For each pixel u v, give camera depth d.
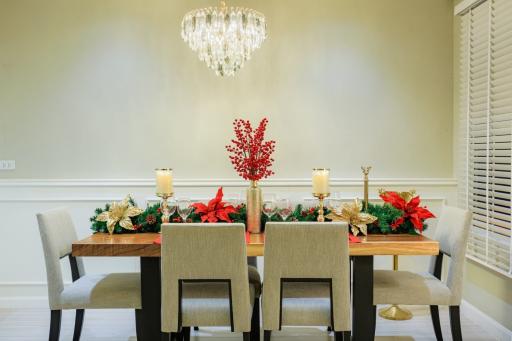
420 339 2.82
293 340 2.83
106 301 2.37
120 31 3.68
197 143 3.70
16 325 3.12
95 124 3.69
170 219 2.61
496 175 2.98
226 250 2.07
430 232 3.71
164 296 2.11
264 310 2.13
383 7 3.70
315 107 3.70
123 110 3.69
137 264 3.69
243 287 2.11
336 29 3.70
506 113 2.88
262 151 2.51
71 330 3.03
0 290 3.63
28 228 3.65
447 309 3.38
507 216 2.83
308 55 3.70
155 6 3.68
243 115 3.69
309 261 2.08
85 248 2.24
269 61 3.69
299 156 3.71
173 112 3.69
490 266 2.99
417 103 3.72
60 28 3.67
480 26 3.23
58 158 3.68
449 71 3.71
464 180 3.52
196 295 2.27
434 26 3.70
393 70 3.71
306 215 2.66
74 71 3.68
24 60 3.66
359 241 2.27
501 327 2.87
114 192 3.68
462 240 2.43
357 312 2.31
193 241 2.06
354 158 3.72
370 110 3.71
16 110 3.66
